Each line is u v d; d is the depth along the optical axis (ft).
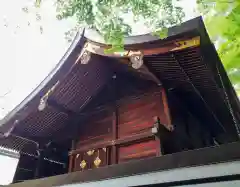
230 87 13.23
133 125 20.34
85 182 10.60
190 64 15.31
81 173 11.02
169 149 17.03
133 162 9.70
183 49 13.74
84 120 24.39
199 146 22.18
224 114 20.35
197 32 12.46
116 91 22.16
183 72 16.29
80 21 10.70
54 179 11.90
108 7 10.15
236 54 7.13
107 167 10.31
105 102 22.82
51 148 26.89
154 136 17.70
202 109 21.39
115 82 21.84
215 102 18.90
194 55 14.37
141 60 15.42
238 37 7.10
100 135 22.26
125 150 19.42
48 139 26.45
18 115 22.52
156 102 19.74
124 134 20.45
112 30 10.39
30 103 21.77
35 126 24.04
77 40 18.54
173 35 13.43
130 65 17.76
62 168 28.09
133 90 21.18
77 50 18.90
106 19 10.34
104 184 10.03
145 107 20.30
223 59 7.30
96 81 21.47
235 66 7.24
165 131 17.01
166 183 8.70
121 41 10.64
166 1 10.05
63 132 25.53
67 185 11.16
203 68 15.23
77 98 22.33
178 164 8.52
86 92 22.12
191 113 22.20
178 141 18.70
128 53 16.15
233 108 14.83
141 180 9.17
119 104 22.06
